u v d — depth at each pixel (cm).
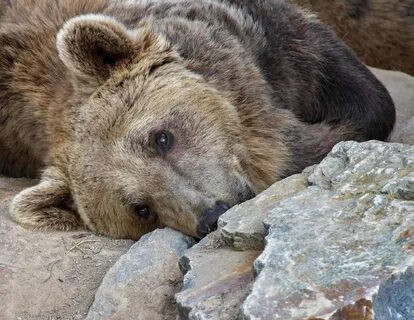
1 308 943
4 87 1239
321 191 887
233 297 772
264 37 1259
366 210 817
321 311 697
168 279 913
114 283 914
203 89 1125
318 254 764
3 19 1291
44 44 1212
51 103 1182
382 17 1697
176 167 1055
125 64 1123
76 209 1135
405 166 866
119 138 1080
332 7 1688
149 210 1072
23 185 1300
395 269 725
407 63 1745
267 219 843
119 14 1220
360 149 932
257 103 1186
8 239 1063
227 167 1074
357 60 1380
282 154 1190
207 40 1188
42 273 988
